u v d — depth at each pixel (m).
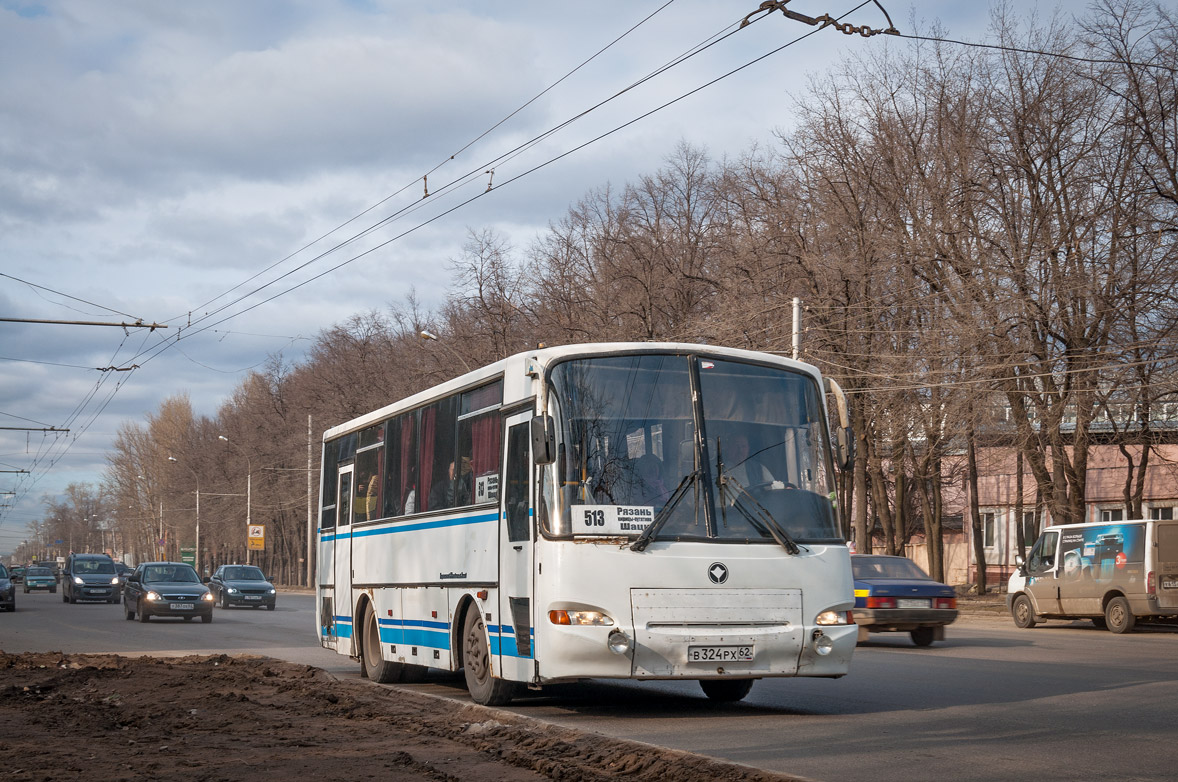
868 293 35.56
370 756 8.65
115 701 12.23
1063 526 26.20
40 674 15.30
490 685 11.84
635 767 7.80
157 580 31.73
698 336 38.38
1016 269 31.30
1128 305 30.12
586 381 10.84
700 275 43.03
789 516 11.03
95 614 36.28
